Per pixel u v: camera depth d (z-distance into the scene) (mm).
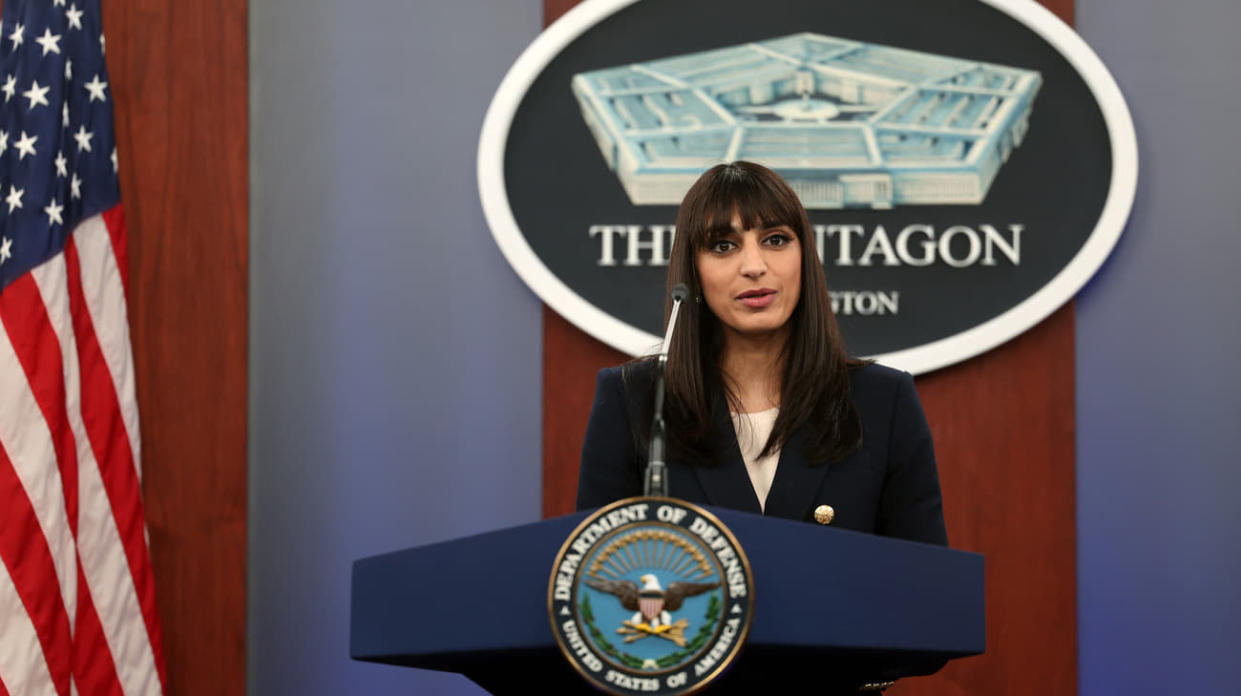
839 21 8852
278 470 8695
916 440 4445
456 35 8938
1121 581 8453
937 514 4398
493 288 8797
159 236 8773
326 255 8820
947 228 8664
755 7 8875
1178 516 8469
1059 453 8547
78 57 8438
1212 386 8539
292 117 8898
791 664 3271
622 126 8820
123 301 8359
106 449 8086
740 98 8820
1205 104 8711
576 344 8742
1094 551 8484
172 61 8875
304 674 8570
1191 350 8562
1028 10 8680
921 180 8695
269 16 8945
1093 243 8453
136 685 7977
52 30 8242
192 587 8586
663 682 2773
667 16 8883
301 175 8859
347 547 8641
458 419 8719
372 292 8805
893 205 8695
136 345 8695
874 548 3100
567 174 8797
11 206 7891
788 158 8758
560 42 8773
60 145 8102
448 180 8859
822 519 4172
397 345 8773
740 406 4500
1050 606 8461
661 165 8781
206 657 8562
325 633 8586
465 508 8672
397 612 3285
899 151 8727
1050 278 8578
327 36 8922
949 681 8461
